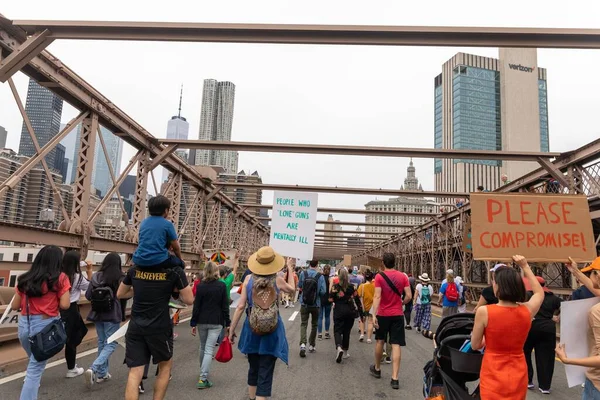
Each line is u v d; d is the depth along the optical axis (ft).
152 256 13.19
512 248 13.66
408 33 26.78
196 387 19.21
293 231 20.22
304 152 49.80
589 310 11.22
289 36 27.30
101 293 18.34
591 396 10.90
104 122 37.27
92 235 33.55
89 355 24.29
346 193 69.05
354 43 27.04
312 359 26.23
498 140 540.11
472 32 26.09
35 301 14.08
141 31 27.14
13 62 25.70
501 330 10.09
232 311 49.85
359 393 19.02
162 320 13.25
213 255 43.34
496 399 9.82
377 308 20.72
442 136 580.71
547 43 26.30
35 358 13.70
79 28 26.40
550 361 20.11
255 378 14.74
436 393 12.17
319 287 28.22
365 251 209.46
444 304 33.94
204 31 27.25
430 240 102.01
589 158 40.70
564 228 13.73
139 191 44.73
